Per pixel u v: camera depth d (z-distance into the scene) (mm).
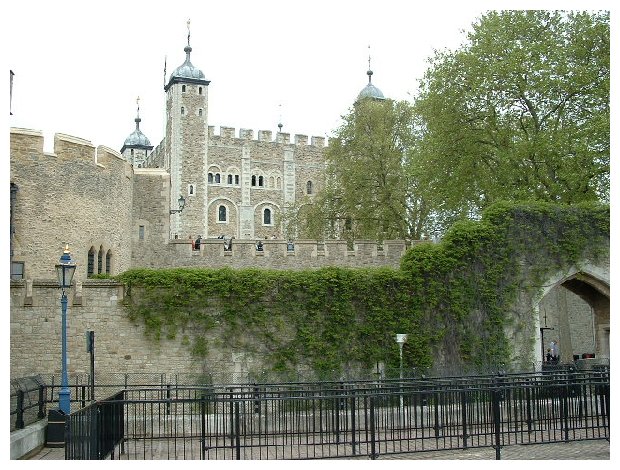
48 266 27109
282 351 24625
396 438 16516
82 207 28641
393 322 25281
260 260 36000
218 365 24359
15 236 26438
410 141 45625
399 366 24938
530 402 17266
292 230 48938
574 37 33469
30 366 23312
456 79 35281
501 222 26953
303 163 84250
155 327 24234
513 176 33312
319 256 36281
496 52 34031
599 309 30609
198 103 78375
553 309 42969
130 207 34594
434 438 15711
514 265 26734
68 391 17391
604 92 31656
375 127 45656
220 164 79812
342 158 46375
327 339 24922
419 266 25828
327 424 15578
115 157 31172
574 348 42406
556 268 27078
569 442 16375
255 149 81875
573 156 31828
